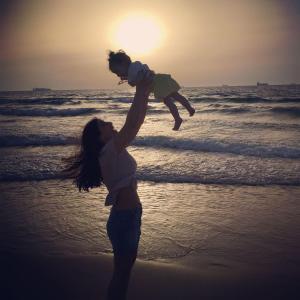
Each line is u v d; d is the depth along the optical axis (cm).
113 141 265
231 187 826
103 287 389
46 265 446
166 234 555
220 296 371
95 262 450
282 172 941
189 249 498
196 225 591
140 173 966
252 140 1421
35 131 1859
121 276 277
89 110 3180
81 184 291
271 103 3688
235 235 548
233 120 2242
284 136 1525
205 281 403
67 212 671
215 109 2914
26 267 442
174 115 313
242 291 381
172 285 394
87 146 283
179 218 626
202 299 365
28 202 739
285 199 728
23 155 1241
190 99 4541
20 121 2475
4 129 1984
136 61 249
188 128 1877
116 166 271
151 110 3250
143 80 245
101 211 674
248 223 598
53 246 514
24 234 566
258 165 1023
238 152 1215
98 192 807
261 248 498
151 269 431
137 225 279
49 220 629
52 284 398
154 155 1205
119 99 6141
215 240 529
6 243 528
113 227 277
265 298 367
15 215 661
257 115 2544
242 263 451
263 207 680
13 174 981
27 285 397
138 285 395
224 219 619
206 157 1149
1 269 438
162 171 980
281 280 405
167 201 727
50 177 946
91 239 541
